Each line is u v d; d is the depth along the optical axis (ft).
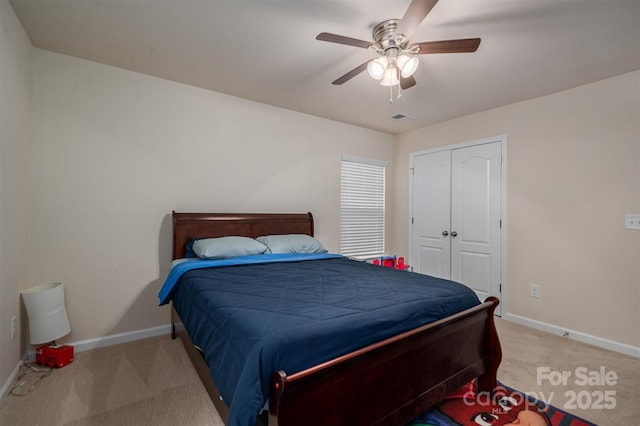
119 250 8.77
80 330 8.23
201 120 10.07
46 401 6.01
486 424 5.46
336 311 4.76
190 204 9.92
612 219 8.77
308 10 6.06
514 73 8.60
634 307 8.36
